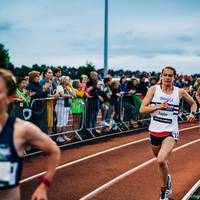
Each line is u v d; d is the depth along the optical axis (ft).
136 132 37.96
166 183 16.83
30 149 28.04
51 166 8.12
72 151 28.35
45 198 8.05
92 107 34.06
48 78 28.91
